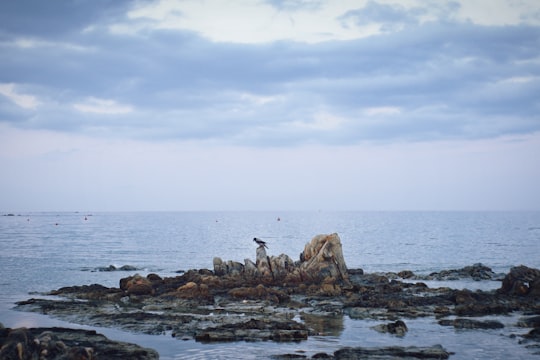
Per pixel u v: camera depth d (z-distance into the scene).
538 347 31.69
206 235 167.12
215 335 33.44
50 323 38.28
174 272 74.31
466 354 30.33
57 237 149.62
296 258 94.31
